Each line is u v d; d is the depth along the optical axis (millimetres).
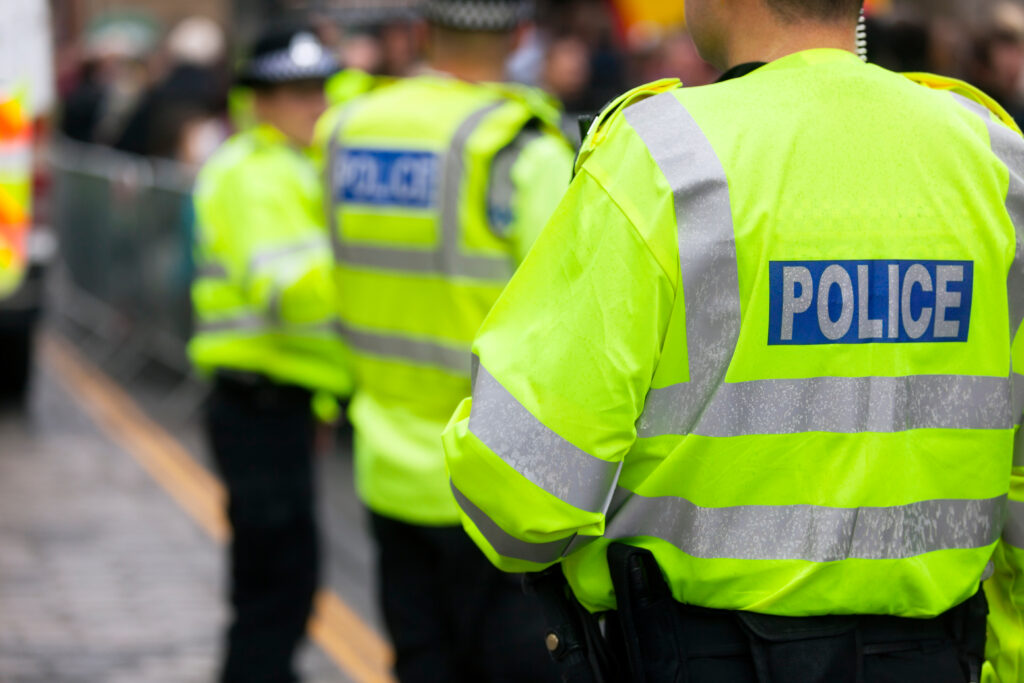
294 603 10562
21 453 19188
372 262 8359
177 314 21219
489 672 8000
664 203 4586
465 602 8078
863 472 4754
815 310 4676
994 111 5340
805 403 4719
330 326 10281
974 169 4906
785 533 4766
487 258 7930
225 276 10539
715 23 5133
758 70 4926
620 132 4777
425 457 8164
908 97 4910
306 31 11016
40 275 21016
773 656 4789
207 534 15742
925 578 4871
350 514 16516
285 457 10516
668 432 4738
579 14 26531
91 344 26188
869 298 4730
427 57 8469
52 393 23172
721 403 4680
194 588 13938
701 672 4824
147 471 18391
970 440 4922
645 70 25875
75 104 32625
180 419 20969
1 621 12852
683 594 4871
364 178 8383
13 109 20453
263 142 10703
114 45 34312
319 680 11695
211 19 46125
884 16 10578
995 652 5477
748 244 4609
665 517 4836
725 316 4625
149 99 27062
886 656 4918
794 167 4703
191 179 20359
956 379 4883
